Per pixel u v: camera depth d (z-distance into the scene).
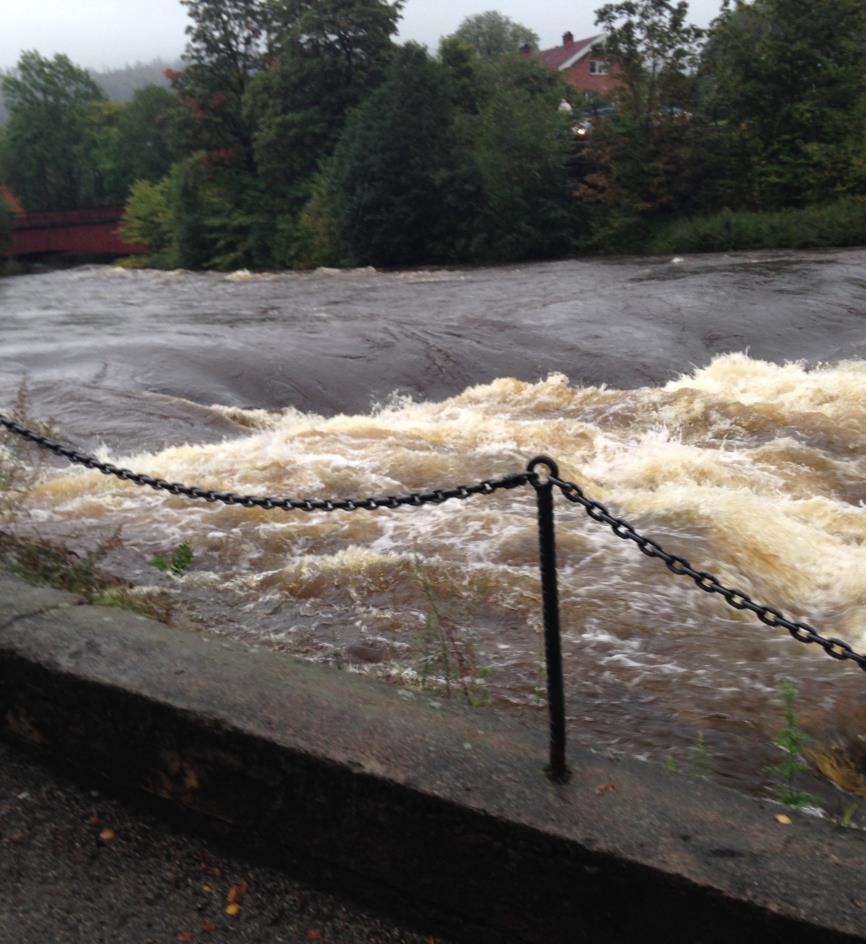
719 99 40.22
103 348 15.04
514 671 5.10
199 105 56.16
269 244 52.59
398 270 36.78
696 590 6.17
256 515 7.60
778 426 11.17
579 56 77.06
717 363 14.49
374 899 3.10
